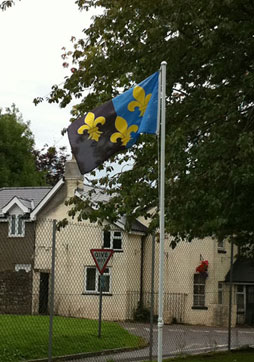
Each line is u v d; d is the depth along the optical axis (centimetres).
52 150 2236
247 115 1404
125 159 1582
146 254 3556
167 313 3434
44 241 3431
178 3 1377
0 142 5225
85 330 1750
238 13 1410
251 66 1412
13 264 3431
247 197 1312
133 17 1489
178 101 1487
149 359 1416
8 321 1833
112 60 1523
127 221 1466
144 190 1420
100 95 1572
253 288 3622
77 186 3441
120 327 1994
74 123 1091
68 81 1591
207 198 1252
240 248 2002
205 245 3531
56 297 3297
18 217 3488
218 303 3553
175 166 1347
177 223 1368
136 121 1075
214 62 1403
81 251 3381
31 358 1356
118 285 3372
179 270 3531
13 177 5203
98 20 1533
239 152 1229
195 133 1405
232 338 2328
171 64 1415
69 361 1381
